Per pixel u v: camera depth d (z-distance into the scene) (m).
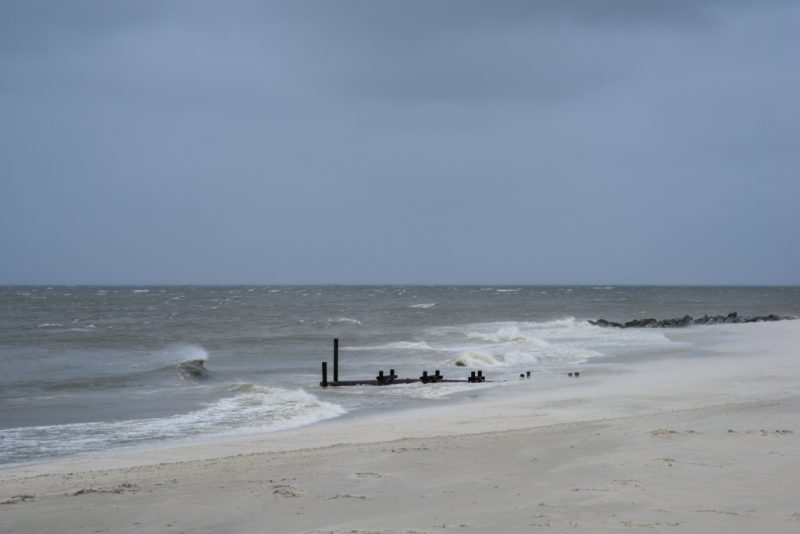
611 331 69.06
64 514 10.52
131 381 35.06
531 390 30.56
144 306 131.25
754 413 18.86
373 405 28.03
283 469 13.84
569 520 9.30
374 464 13.98
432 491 11.43
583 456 13.88
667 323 80.94
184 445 19.91
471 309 121.81
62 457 18.84
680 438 15.10
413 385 33.59
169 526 9.77
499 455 14.48
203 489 12.08
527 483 11.77
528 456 14.23
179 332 70.12
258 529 9.52
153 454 18.39
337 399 29.81
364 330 72.25
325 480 12.57
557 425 19.39
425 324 82.25
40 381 35.12
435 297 194.38
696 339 59.66
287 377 37.88
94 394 30.75
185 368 37.50
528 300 172.00
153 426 23.27
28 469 16.77
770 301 177.88
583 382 32.41
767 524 8.91
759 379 30.56
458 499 10.80
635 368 38.00
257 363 44.84
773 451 13.53
